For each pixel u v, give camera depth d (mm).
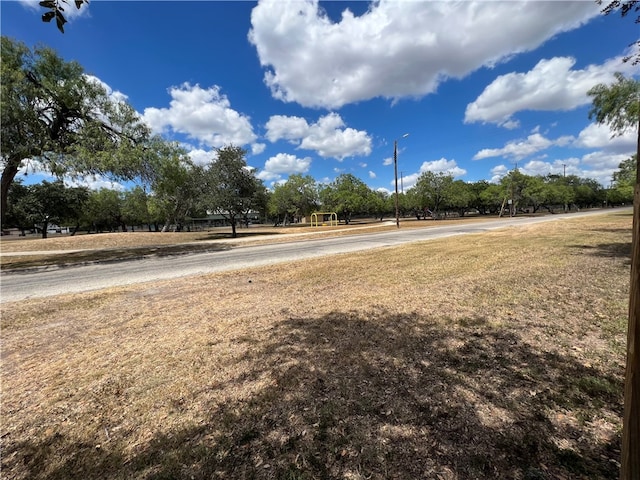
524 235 14195
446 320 4098
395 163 27688
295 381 2809
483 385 2588
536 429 2059
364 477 1759
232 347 3643
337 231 26438
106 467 1960
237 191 29453
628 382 1130
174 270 9852
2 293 7383
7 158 11344
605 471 1707
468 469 1769
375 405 2395
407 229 25438
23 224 40281
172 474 1863
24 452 2137
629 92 10922
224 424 2289
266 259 11445
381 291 5785
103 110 13859
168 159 15305
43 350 3871
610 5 4023
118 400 2689
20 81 10984
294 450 1991
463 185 59438
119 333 4336
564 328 3654
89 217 45062
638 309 1091
